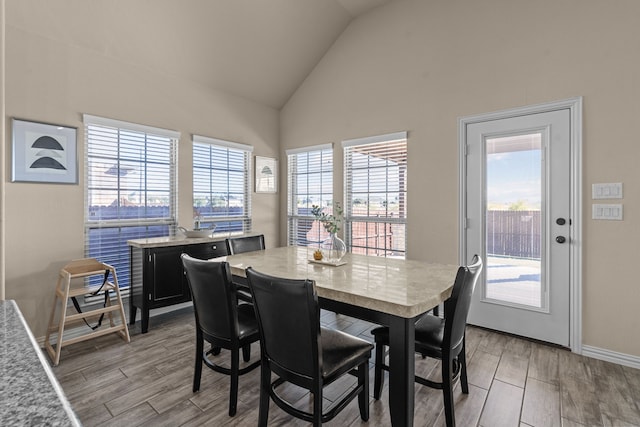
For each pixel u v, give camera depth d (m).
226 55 3.61
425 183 3.34
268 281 1.45
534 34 2.71
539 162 2.73
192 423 1.74
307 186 4.47
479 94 2.99
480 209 3.02
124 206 3.19
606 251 2.43
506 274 2.92
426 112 3.32
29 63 2.57
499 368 2.32
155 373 2.23
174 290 3.09
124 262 3.21
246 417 1.79
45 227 2.68
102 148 3.03
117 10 2.78
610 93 2.40
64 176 2.77
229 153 4.12
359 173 3.92
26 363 0.53
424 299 1.46
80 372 2.24
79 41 2.79
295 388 2.10
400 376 1.42
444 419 1.78
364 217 3.88
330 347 1.63
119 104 3.08
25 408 0.41
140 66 3.22
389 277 1.88
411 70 3.42
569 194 2.59
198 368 2.01
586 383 2.12
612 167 2.40
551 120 2.65
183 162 3.62
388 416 1.82
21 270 2.57
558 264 2.65
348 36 3.95
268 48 3.76
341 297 1.59
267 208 4.56
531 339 2.79
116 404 1.89
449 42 3.17
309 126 4.36
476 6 3.01
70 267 2.69
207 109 3.82
